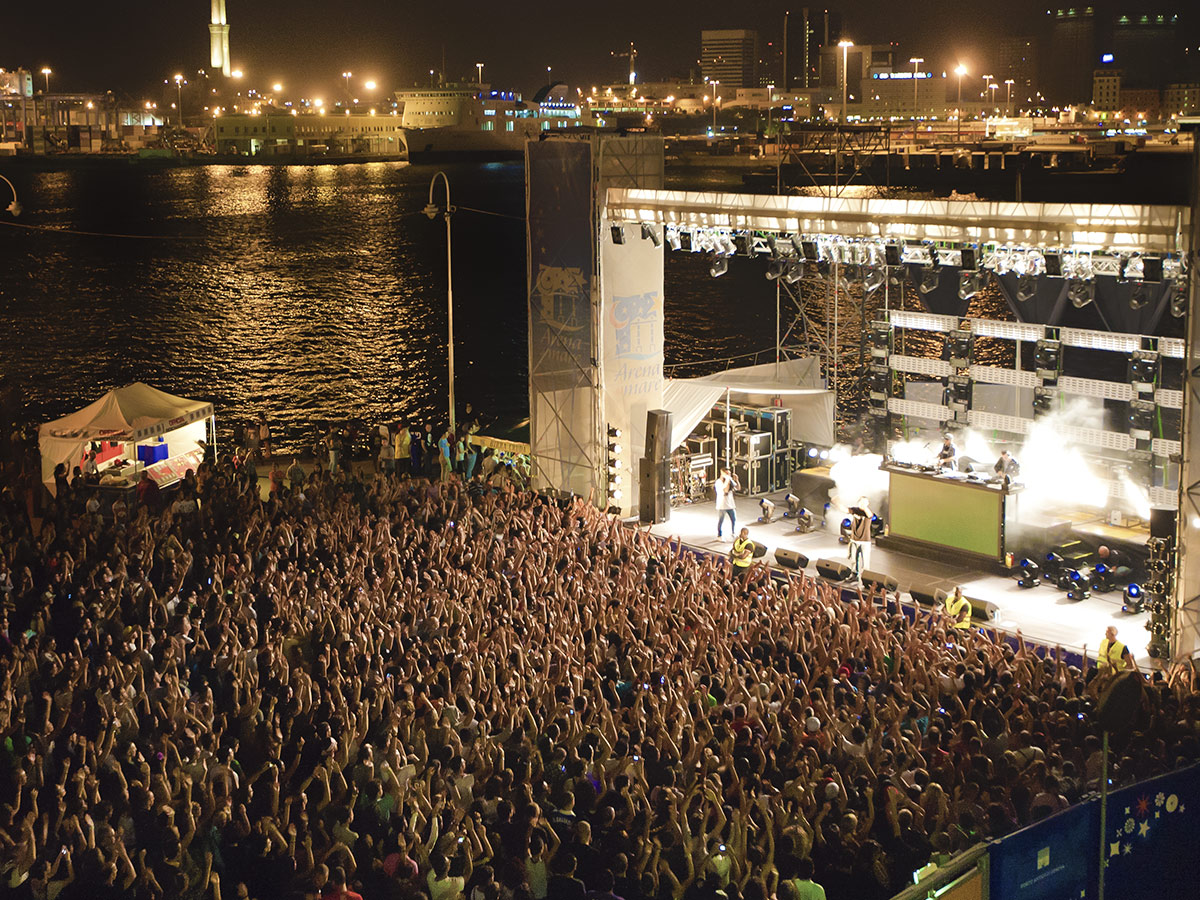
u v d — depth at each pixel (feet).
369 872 37.86
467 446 108.37
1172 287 77.77
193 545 72.43
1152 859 38.37
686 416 108.47
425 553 69.92
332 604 57.67
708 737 44.88
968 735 46.52
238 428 184.96
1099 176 541.75
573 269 102.78
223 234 503.20
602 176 100.42
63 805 37.68
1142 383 90.43
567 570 68.49
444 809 40.68
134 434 100.12
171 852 35.86
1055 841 36.06
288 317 299.79
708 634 57.26
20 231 522.06
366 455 129.29
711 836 37.81
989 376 101.86
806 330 136.67
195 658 52.85
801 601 65.98
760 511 106.32
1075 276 78.74
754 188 485.15
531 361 104.58
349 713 45.62
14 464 103.60
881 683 52.80
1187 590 69.41
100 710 45.42
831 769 42.09
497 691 47.57
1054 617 79.87
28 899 34.53
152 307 315.58
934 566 91.25
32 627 55.93
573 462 106.11
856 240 87.92
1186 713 50.55
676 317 290.35
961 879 34.01
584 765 41.91
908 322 106.32
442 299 332.39
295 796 38.78
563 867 35.83
